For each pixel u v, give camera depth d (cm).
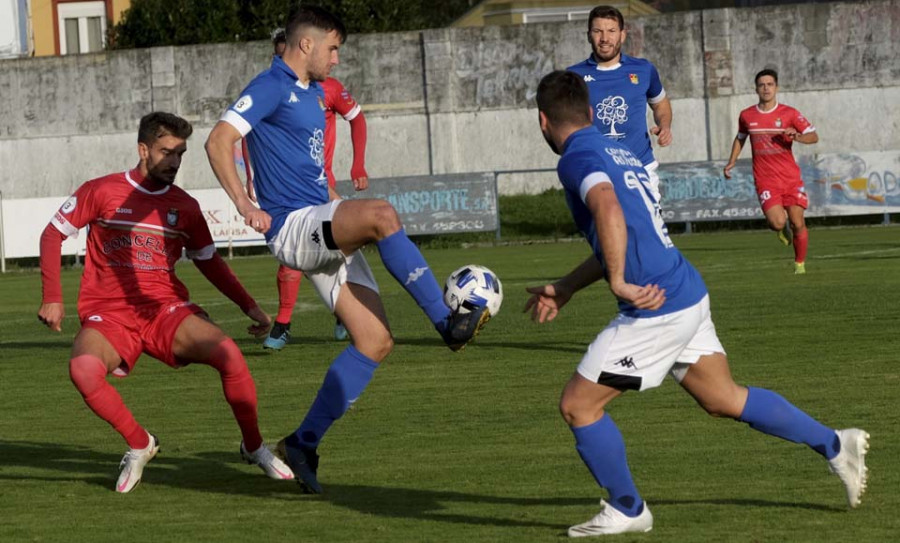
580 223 1048
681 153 7281
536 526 1067
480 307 1204
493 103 7419
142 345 1326
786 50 7138
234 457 1447
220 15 7881
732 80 7194
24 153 7569
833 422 1463
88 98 7500
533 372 1997
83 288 1336
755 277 3459
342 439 1510
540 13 8862
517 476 1270
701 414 1573
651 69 2123
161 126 1328
